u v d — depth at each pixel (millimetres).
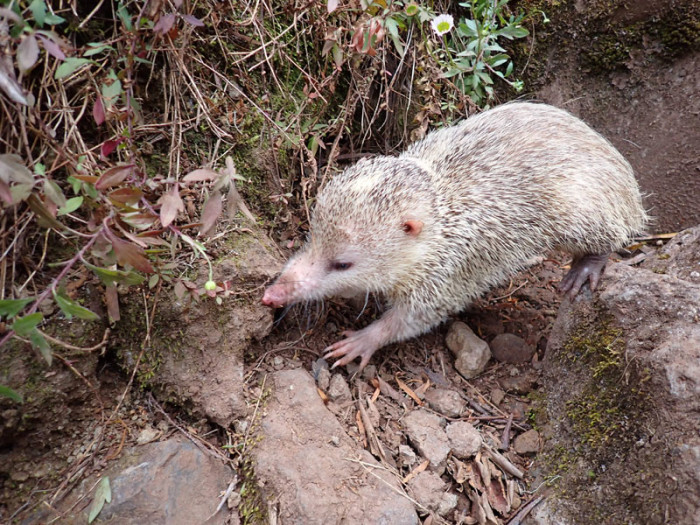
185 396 304
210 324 312
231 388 308
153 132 317
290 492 275
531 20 471
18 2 232
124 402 306
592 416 299
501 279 395
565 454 306
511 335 382
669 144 452
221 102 339
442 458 312
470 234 364
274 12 375
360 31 345
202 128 338
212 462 294
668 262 337
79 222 289
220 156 341
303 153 390
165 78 321
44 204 238
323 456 292
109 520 269
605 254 373
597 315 321
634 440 275
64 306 231
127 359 308
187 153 332
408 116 450
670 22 432
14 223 263
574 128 385
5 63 225
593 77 471
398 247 354
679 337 277
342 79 424
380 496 281
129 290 302
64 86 277
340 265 354
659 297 296
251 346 338
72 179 239
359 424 325
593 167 369
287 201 372
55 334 279
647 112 456
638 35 445
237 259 326
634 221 395
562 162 366
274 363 340
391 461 310
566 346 337
